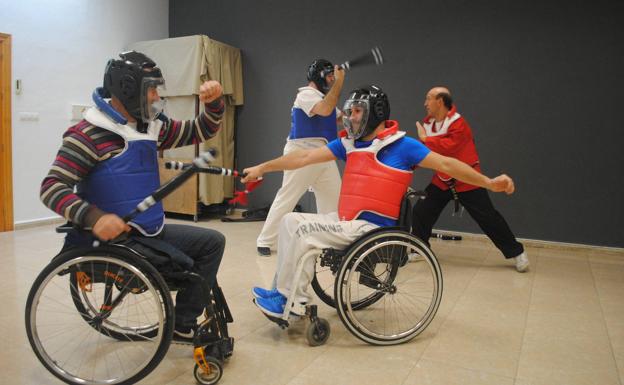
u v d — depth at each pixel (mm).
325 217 2230
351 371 1904
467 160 3461
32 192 4578
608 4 3988
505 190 2090
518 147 4363
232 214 5574
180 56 5066
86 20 4961
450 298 2834
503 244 3436
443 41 4562
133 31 5508
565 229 4254
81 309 1910
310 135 3367
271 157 5539
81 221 1448
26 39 4410
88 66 5016
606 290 3041
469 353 2092
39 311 2424
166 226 1896
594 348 2168
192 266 1750
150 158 1713
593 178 4137
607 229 4121
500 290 3004
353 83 4945
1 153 4281
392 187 2123
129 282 1661
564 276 3352
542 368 1964
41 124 4602
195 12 5805
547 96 4234
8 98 4297
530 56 4262
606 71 4031
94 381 1638
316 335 2121
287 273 2080
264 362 1964
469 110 4512
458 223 4633
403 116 4781
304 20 5203
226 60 5301
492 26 4371
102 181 1613
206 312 1815
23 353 1985
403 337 2156
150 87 1657
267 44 5430
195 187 5094
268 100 5484
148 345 2080
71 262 1550
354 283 3012
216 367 1752
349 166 2205
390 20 4773
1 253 3562
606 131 4070
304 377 1848
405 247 2283
